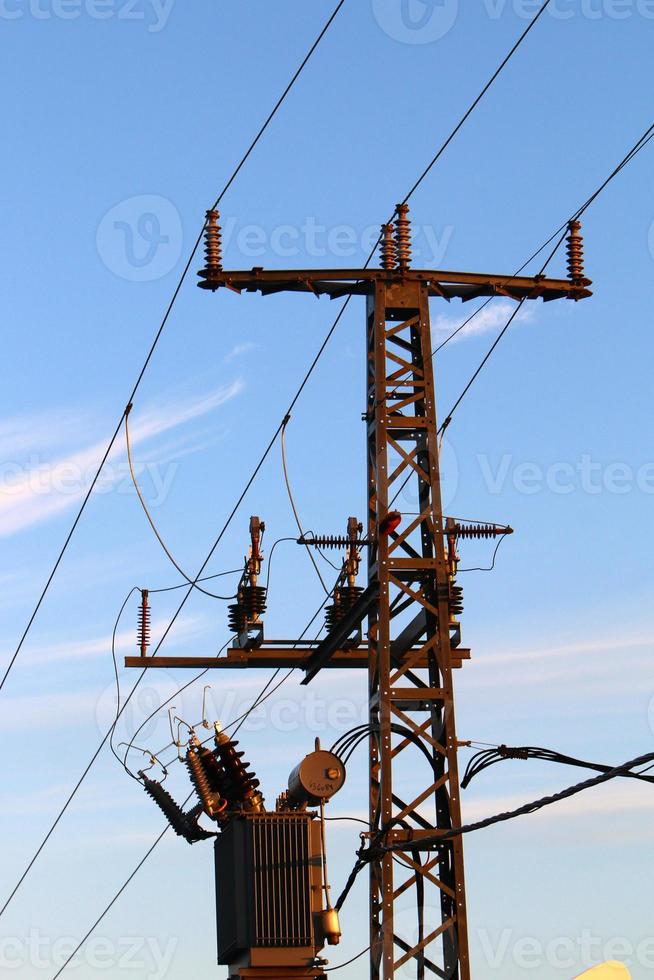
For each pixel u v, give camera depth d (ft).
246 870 78.59
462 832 69.77
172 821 83.05
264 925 77.56
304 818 79.51
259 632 89.04
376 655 77.00
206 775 81.56
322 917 77.82
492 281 81.15
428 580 77.92
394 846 72.74
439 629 76.18
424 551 77.61
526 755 73.05
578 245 82.58
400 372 79.51
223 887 80.18
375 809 74.54
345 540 83.82
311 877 78.64
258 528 89.92
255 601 89.25
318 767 79.15
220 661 90.43
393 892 73.31
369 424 79.82
